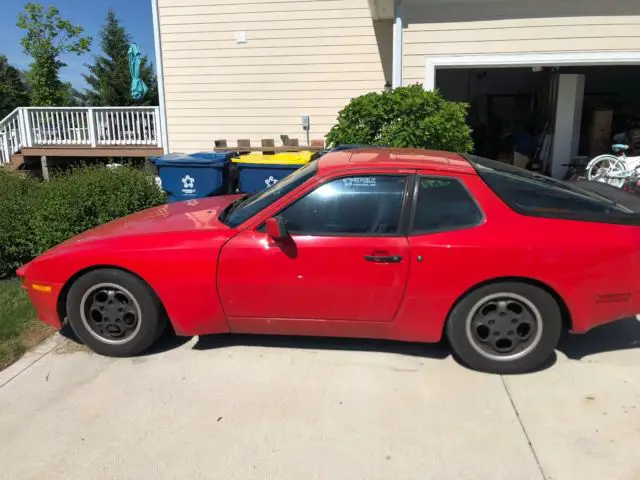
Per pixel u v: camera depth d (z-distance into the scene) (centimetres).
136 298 372
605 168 837
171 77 1159
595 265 334
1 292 521
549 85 1170
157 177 721
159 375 361
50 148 1389
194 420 311
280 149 969
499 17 805
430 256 341
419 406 321
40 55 2264
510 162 1255
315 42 1098
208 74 1144
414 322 355
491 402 324
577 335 409
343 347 394
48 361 385
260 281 357
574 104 1066
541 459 275
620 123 1148
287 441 291
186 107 1168
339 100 1114
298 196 361
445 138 640
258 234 361
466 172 356
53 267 377
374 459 276
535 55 810
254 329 375
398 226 350
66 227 549
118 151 1357
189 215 420
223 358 381
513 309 348
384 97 661
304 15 1091
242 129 1157
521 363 349
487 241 338
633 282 340
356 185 358
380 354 383
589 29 792
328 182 360
